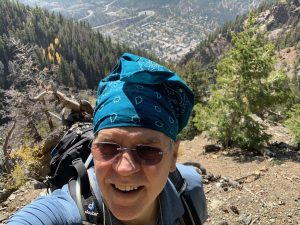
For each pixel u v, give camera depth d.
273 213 1.78
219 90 3.20
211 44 63.59
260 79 3.12
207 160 2.93
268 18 70.75
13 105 6.23
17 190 2.12
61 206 0.43
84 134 0.69
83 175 0.47
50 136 0.95
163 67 0.46
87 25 59.22
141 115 0.43
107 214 0.45
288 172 2.36
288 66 38.53
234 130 3.12
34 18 53.50
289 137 3.61
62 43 47.09
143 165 0.43
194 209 0.57
